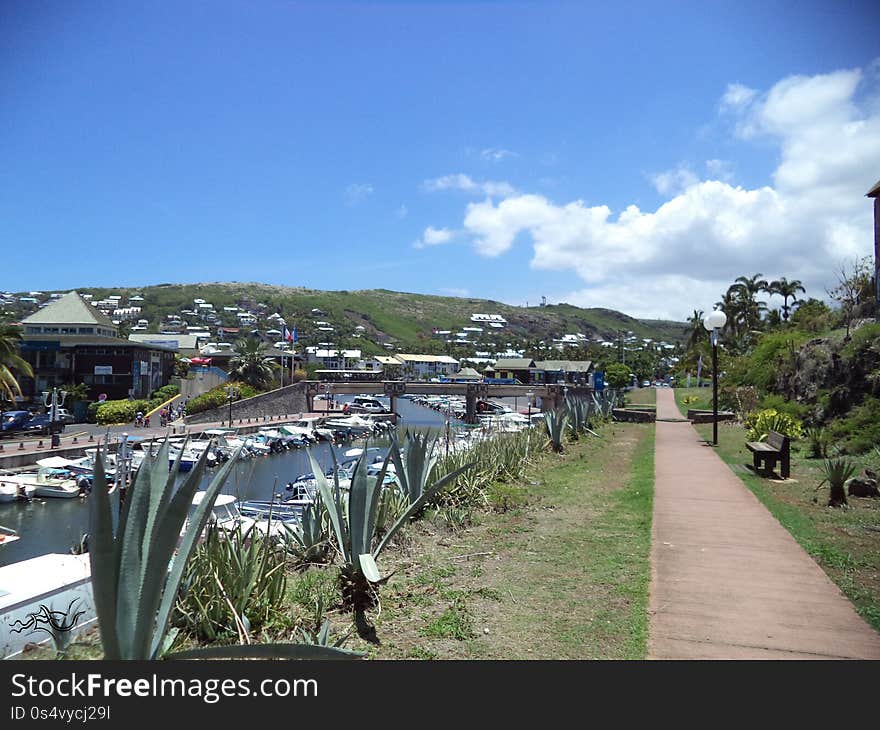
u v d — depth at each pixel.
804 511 9.15
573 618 5.29
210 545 5.18
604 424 26.44
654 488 11.36
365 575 5.10
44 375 62.41
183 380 70.81
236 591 4.88
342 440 56.62
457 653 4.65
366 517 5.75
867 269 26.59
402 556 7.27
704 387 70.56
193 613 4.89
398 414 84.25
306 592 5.76
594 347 185.25
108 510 3.48
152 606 3.68
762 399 24.39
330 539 7.24
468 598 5.78
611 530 8.38
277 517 14.27
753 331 69.81
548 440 17.77
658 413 37.16
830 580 6.16
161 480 4.05
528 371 121.12
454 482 10.11
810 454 14.98
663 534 8.05
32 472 33.09
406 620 5.28
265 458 45.34
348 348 184.12
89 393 63.09
